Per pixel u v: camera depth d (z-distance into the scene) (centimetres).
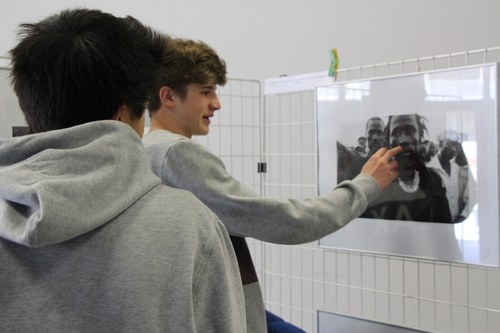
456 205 149
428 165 154
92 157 57
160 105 123
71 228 53
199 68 121
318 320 179
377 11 238
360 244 171
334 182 178
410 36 228
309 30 265
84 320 55
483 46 207
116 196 58
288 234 110
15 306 54
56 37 62
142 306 56
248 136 293
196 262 61
